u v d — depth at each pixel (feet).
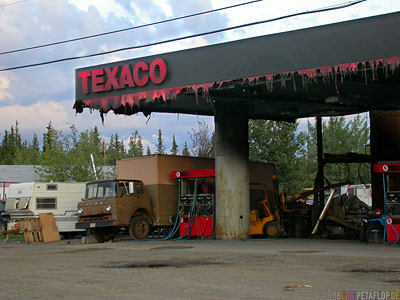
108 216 66.85
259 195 86.38
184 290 26.32
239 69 55.77
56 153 132.36
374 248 50.49
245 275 31.50
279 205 73.82
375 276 30.32
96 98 64.95
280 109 80.38
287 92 66.33
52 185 82.38
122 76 62.59
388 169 55.67
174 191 74.69
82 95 66.03
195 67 58.29
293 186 116.98
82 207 69.05
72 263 41.32
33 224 76.59
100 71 64.23
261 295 24.58
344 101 70.28
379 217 58.65
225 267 35.86
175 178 74.69
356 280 28.78
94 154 144.05
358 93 68.39
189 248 53.42
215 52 57.21
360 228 66.59
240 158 68.80
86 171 132.46
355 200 75.36
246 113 70.08
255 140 117.70
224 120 69.26
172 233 71.20
